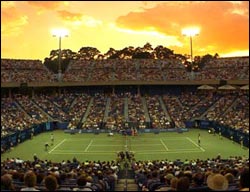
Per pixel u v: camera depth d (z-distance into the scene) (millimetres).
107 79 94562
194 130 78250
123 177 35062
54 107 86250
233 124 69000
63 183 18875
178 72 99062
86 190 13703
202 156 50188
